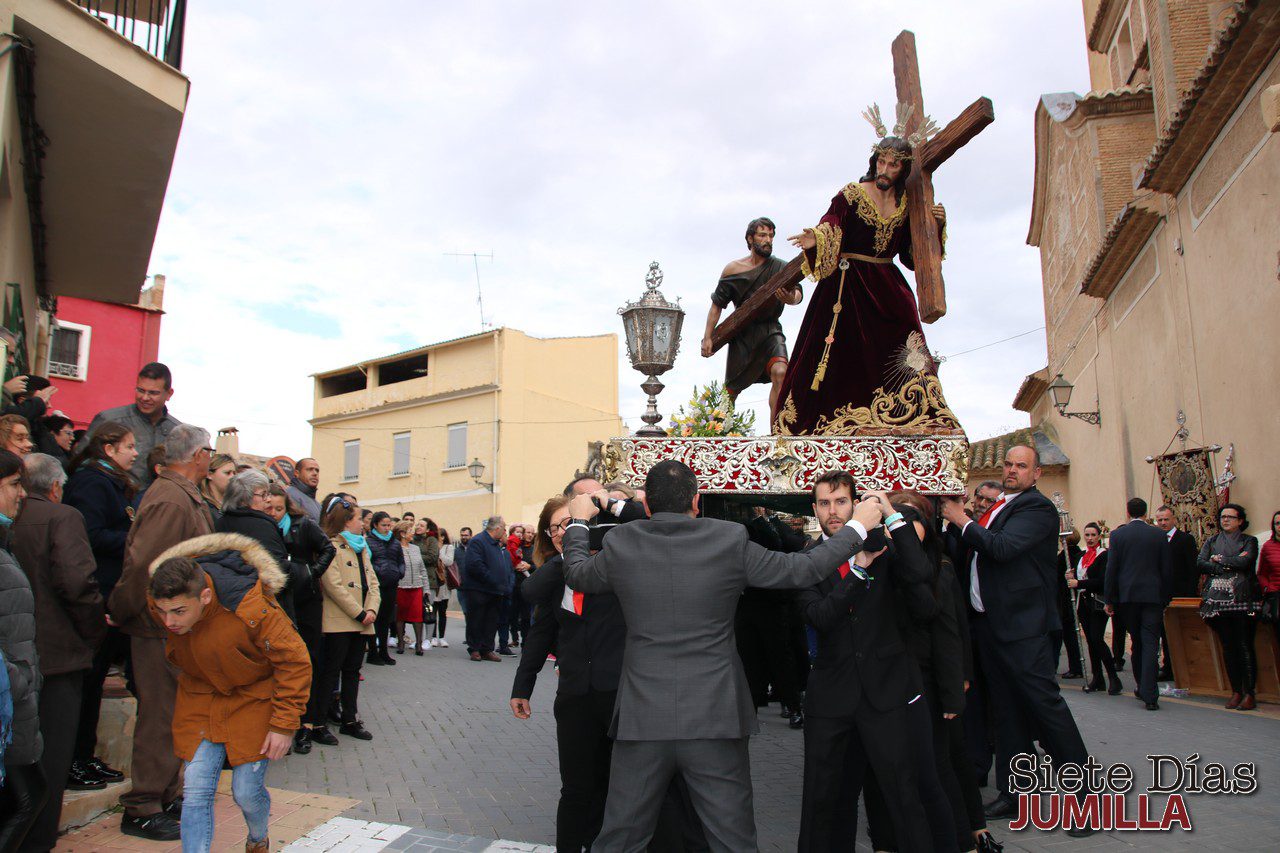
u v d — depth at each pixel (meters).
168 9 8.72
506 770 6.29
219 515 6.30
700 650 3.33
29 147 7.85
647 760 3.28
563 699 4.12
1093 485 17.03
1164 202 12.27
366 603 7.32
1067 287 18.45
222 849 4.55
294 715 3.89
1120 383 14.96
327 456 34.72
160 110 7.64
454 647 15.29
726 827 3.23
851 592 3.76
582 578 3.58
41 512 4.27
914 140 4.77
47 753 4.13
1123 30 16.56
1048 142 18.86
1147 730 7.45
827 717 3.80
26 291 9.52
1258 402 9.66
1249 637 8.55
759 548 3.47
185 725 3.90
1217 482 10.72
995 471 20.11
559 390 32.38
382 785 5.83
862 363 5.00
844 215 4.93
